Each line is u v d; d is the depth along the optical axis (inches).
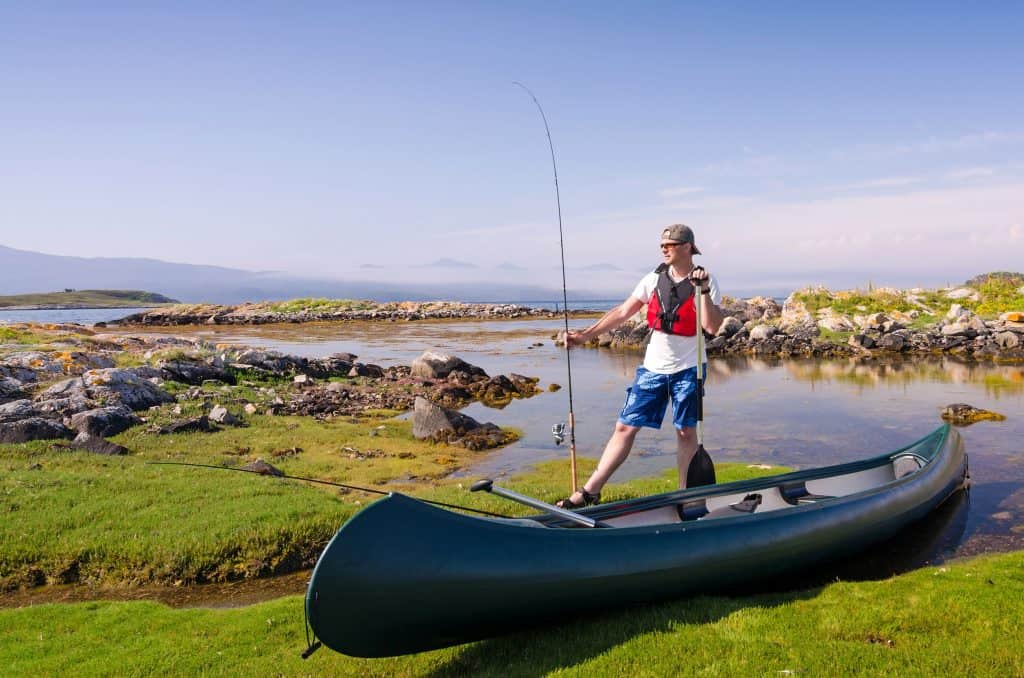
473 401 767.7
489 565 163.8
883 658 154.9
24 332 1066.1
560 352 1353.3
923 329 1244.5
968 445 473.4
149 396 591.8
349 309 3048.7
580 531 180.4
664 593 189.2
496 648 175.2
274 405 642.2
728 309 1686.8
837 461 454.0
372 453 483.2
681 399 253.8
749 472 402.9
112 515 306.0
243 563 271.6
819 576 239.8
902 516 263.7
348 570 150.4
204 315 2854.3
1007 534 285.9
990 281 1496.1
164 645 191.6
